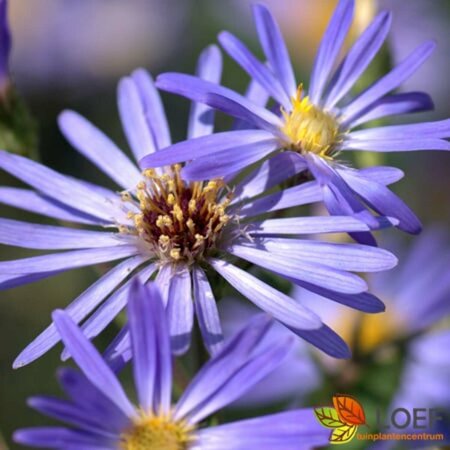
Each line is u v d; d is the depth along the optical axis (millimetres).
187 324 202
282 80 222
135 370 191
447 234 282
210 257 213
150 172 221
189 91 212
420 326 271
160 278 212
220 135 210
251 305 272
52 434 182
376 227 202
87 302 210
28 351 201
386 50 232
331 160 215
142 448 191
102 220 220
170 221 215
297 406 243
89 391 184
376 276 276
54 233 217
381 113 221
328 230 204
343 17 222
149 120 226
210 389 192
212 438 192
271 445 189
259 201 214
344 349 199
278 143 215
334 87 223
